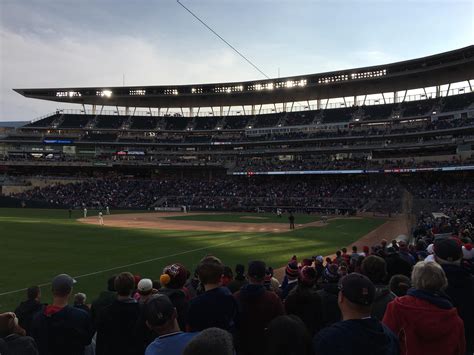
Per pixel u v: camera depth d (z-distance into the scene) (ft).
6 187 277.03
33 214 195.21
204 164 292.81
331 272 28.73
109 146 307.58
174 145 302.45
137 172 310.45
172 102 322.75
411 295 14.37
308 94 290.56
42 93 315.58
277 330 13.29
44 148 303.48
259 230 134.31
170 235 116.88
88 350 21.52
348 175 257.14
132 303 18.12
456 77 234.17
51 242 97.35
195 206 251.60
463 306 17.71
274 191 260.21
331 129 271.69
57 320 17.47
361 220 178.91
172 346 12.72
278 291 27.73
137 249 87.97
